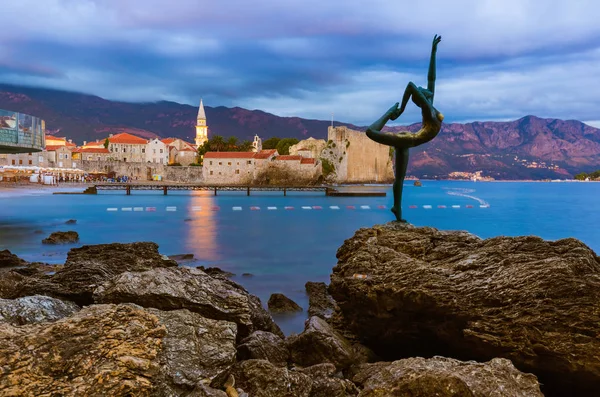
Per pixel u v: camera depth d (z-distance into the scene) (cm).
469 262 949
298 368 800
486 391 561
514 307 803
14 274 1275
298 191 11938
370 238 1185
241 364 673
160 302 866
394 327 969
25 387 477
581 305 750
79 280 1076
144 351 588
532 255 907
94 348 558
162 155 16975
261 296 1648
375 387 599
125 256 1362
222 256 2612
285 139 18762
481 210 7119
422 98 1144
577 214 6353
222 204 7612
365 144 19300
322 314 1341
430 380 569
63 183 11431
